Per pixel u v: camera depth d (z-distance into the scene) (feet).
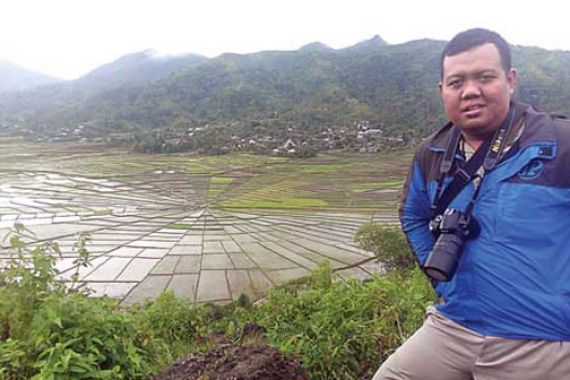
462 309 6.64
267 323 15.57
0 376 9.68
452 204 6.73
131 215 123.34
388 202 139.13
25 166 228.63
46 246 13.17
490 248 6.25
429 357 6.98
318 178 188.14
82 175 201.16
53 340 10.27
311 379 10.93
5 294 11.45
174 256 80.79
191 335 18.56
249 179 189.78
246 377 9.68
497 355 6.31
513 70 6.70
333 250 84.99
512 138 6.40
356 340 12.31
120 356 10.74
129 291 63.05
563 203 5.92
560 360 5.95
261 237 96.99
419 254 7.64
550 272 5.97
